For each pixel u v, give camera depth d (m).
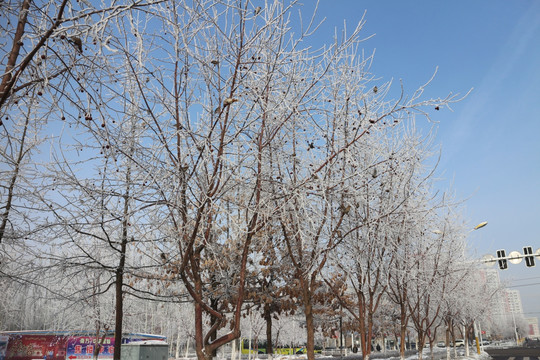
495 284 33.59
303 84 6.92
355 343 52.38
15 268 7.76
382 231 8.91
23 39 4.43
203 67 6.20
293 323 36.91
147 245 7.58
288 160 7.14
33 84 4.79
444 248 15.97
